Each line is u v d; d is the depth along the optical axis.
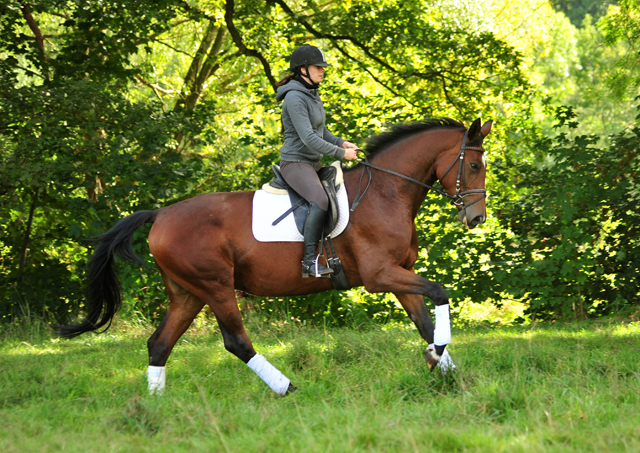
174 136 14.28
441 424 4.79
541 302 11.50
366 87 18.53
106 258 6.79
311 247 6.28
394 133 6.77
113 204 11.95
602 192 11.34
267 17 16.28
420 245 11.95
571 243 11.29
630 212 11.85
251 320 11.23
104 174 11.91
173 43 21.34
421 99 16.05
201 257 6.46
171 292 6.85
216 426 4.68
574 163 11.60
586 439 4.32
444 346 6.18
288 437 4.62
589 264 11.34
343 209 6.42
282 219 6.46
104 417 5.34
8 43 13.27
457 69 15.88
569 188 11.44
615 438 4.32
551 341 8.74
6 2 12.29
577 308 11.83
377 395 5.66
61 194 12.31
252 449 4.39
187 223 6.56
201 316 12.41
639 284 11.75
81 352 9.27
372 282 6.37
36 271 12.59
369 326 11.22
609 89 13.85
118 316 11.88
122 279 11.43
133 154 13.24
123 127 12.52
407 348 7.80
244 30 17.48
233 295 6.56
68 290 12.46
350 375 6.68
